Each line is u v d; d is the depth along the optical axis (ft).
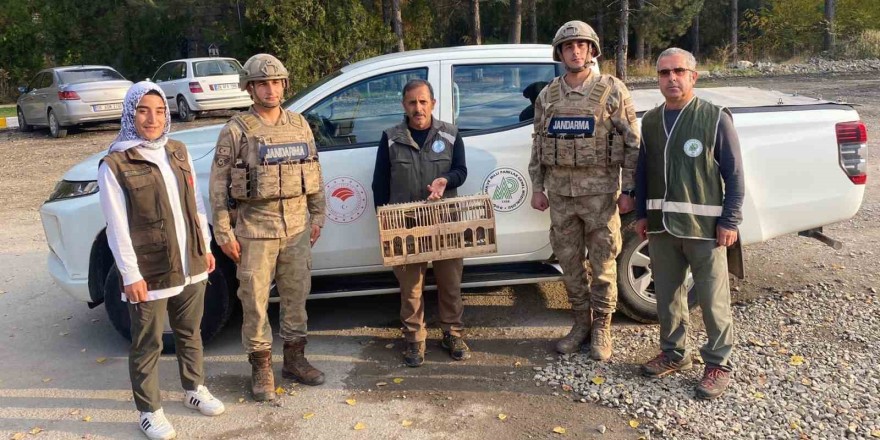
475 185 14.98
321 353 15.03
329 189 14.87
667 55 11.95
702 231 12.07
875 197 25.53
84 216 14.79
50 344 16.11
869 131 38.45
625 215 15.12
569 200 13.62
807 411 11.68
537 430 11.66
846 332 14.55
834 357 13.48
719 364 12.39
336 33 65.46
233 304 15.19
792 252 19.94
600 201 13.43
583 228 13.97
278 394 13.33
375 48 67.62
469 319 16.48
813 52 99.60
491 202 13.46
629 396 12.51
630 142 13.04
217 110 58.49
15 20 95.30
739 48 107.55
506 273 15.56
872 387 12.31
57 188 15.71
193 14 95.35
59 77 51.52
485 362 14.29
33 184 34.60
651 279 15.52
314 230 13.42
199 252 12.05
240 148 12.38
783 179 14.96
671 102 12.23
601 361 13.96
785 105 15.64
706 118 11.94
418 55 15.40
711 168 12.01
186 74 57.11
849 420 11.35
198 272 12.05
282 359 14.90
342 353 15.01
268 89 12.26
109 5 96.07
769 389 12.47
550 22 108.68
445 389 13.25
